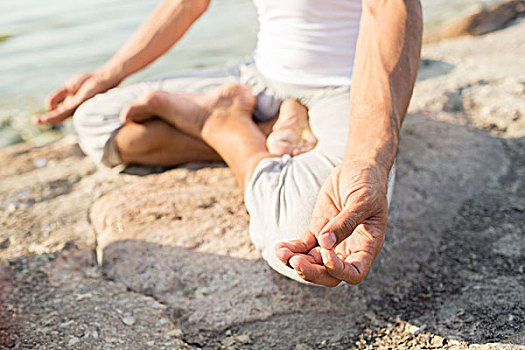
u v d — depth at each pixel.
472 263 1.43
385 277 1.42
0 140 2.69
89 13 4.90
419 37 1.27
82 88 1.98
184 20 1.95
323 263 0.97
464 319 1.21
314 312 1.32
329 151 1.41
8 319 1.27
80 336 1.21
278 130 1.61
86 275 1.47
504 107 2.26
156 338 1.22
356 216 0.95
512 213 1.61
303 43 1.66
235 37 4.23
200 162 1.98
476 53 3.07
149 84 1.98
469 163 1.88
